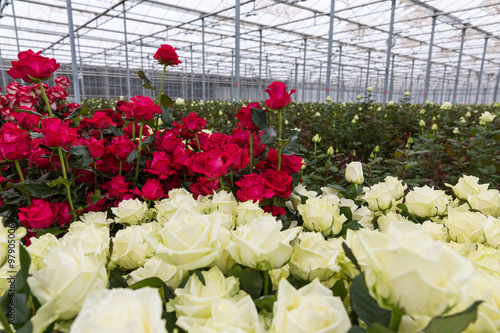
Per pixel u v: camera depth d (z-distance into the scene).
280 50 26.67
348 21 17.81
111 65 31.23
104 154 1.60
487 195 1.07
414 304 0.38
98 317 0.37
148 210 1.20
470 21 17.58
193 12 16.80
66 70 29.80
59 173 1.43
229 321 0.50
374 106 8.23
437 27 19.36
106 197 1.55
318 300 0.48
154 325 0.36
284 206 1.34
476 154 3.31
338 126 5.96
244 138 1.50
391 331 0.39
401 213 1.21
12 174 1.64
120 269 0.82
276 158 1.46
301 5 15.76
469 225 0.89
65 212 1.37
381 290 0.39
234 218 0.97
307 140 4.80
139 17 17.55
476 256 0.71
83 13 16.39
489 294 0.55
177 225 0.59
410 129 6.88
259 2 15.42
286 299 0.49
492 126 4.40
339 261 0.67
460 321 0.41
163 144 1.64
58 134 1.16
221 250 0.60
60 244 0.71
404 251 0.37
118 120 2.26
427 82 16.11
